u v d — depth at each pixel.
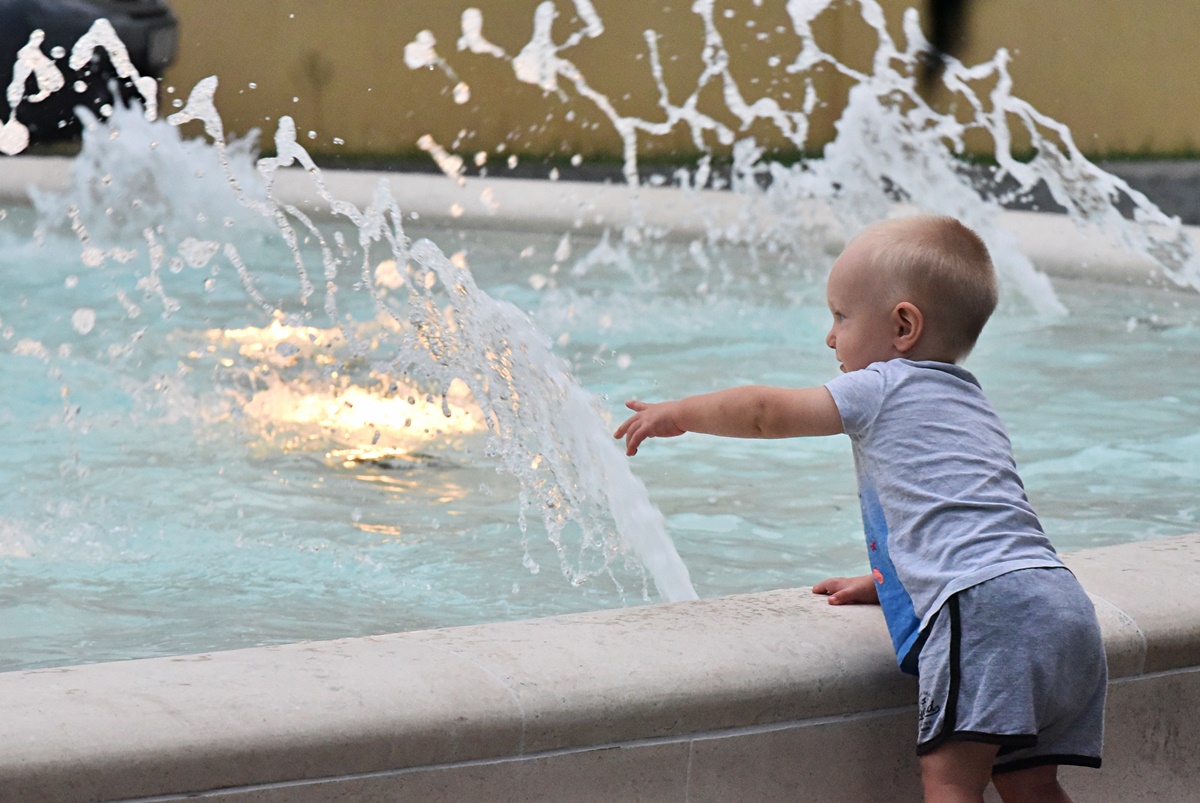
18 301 8.88
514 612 3.82
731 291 10.05
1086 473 5.55
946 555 2.70
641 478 5.43
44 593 3.92
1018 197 16.56
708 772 2.54
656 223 12.79
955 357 3.04
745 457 5.79
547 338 4.80
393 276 10.49
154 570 4.16
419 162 20.81
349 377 7.09
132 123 13.91
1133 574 3.17
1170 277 10.16
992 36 20.31
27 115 16.38
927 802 2.67
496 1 20.77
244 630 3.62
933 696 2.63
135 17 17.36
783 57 21.34
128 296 9.20
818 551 4.51
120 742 2.11
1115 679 2.92
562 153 21.23
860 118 12.39
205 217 12.86
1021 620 2.62
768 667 2.59
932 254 2.99
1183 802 3.08
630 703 2.43
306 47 20.33
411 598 3.94
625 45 21.17
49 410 6.20
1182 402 6.80
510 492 5.16
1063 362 7.79
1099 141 19.67
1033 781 2.79
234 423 6.12
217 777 2.14
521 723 2.35
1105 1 19.39
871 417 2.89
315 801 2.22
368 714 2.26
